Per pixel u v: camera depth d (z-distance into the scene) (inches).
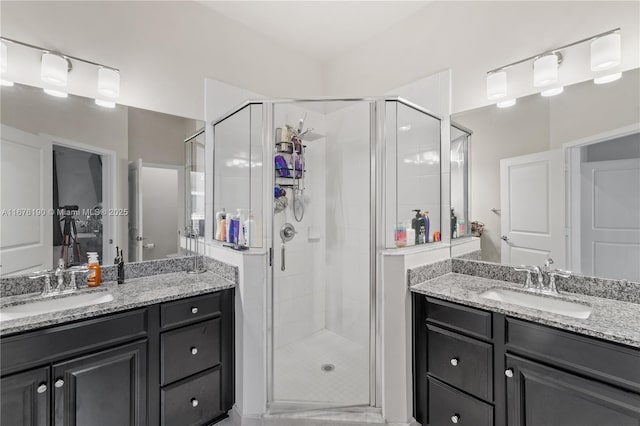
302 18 88.5
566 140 61.1
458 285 67.7
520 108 66.9
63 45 62.5
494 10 69.9
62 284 61.0
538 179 65.1
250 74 93.7
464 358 57.7
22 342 44.8
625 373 40.3
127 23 70.7
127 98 71.4
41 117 61.0
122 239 71.7
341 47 104.3
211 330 65.9
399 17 88.0
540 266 65.2
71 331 48.9
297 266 100.3
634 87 53.5
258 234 74.7
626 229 54.9
